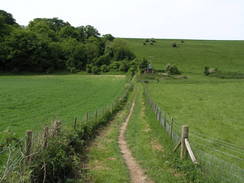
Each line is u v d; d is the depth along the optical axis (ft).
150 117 75.15
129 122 70.18
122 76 292.40
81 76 290.76
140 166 34.32
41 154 24.94
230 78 309.83
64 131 35.53
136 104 111.96
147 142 46.73
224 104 123.65
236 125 79.15
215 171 28.43
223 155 46.78
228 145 55.52
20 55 315.17
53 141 28.68
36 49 325.21
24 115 76.02
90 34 549.54
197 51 509.35
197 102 129.08
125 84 208.33
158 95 155.22
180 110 103.81
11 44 312.91
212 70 337.31
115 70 341.62
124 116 80.33
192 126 75.46
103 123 64.28
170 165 33.04
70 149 32.94
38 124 63.87
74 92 148.25
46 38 383.86
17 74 304.71
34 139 25.44
